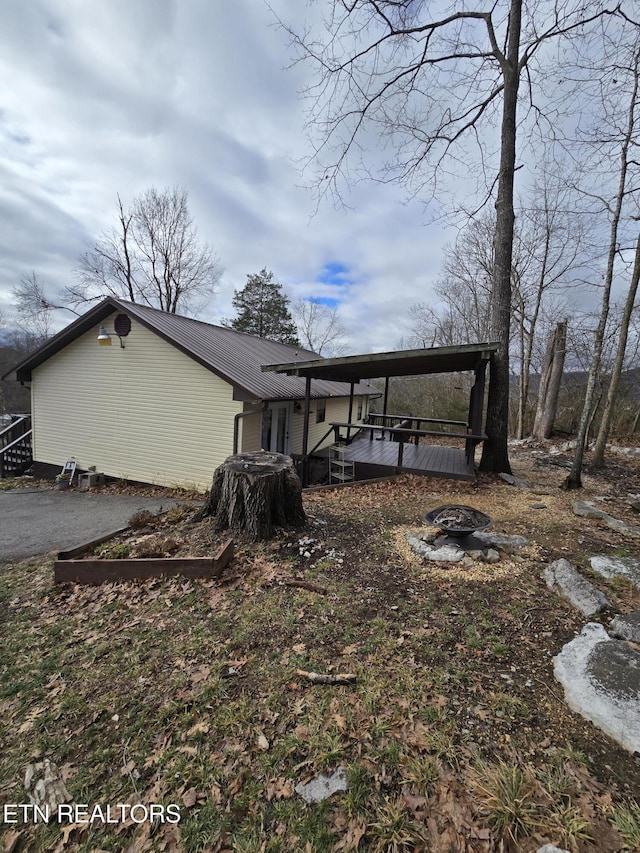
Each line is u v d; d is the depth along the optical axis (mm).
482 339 18328
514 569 3506
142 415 9906
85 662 2570
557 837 1403
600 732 1829
